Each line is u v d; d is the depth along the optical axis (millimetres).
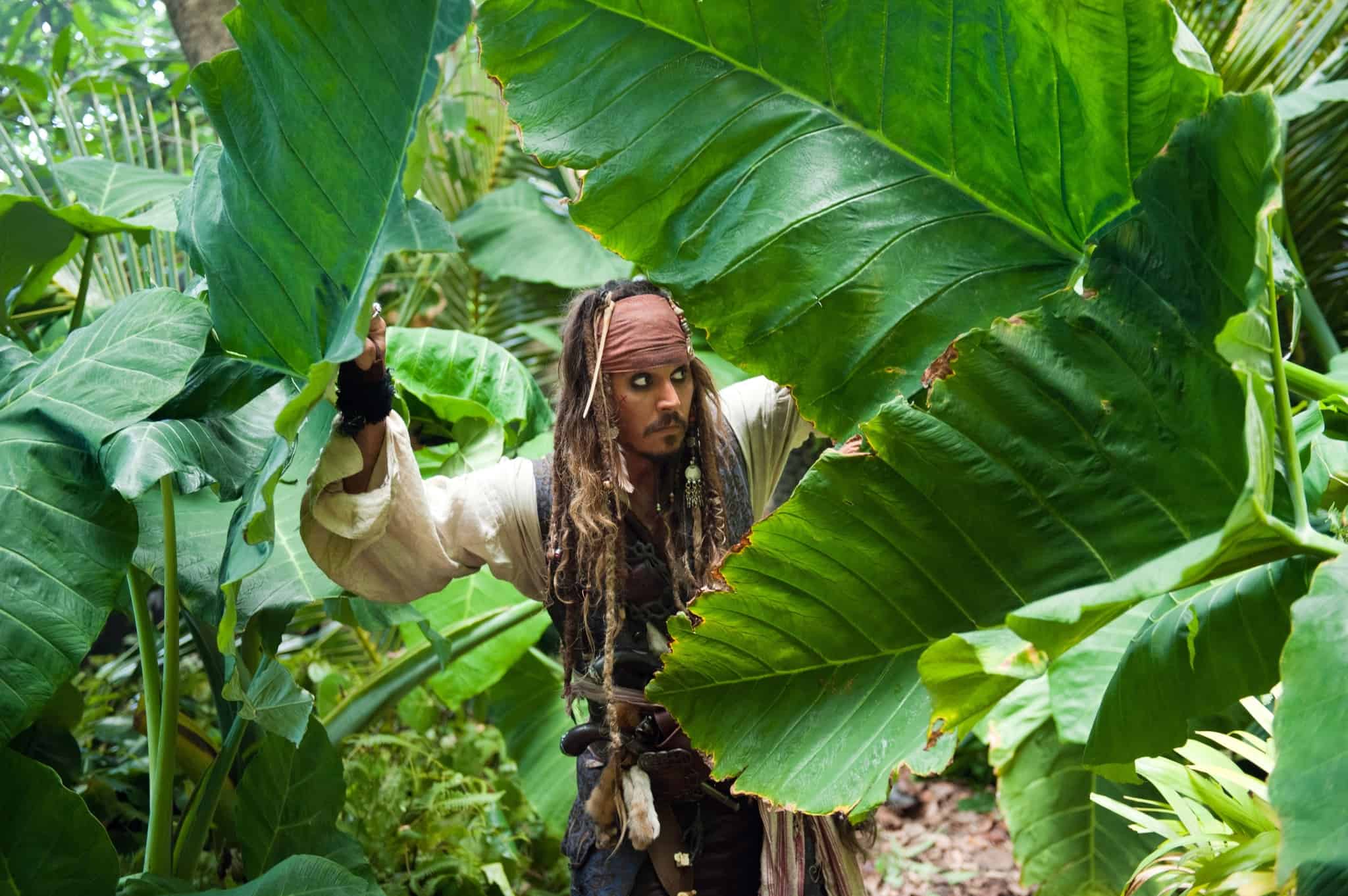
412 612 2277
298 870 1708
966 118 1380
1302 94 3061
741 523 1828
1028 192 1393
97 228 2029
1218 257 1063
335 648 3936
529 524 1777
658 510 1769
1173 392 1102
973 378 1169
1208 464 1094
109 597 1496
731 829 1783
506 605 3102
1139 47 1257
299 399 1276
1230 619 1224
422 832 3010
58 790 1621
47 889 1611
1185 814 1441
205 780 2047
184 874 2008
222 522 2072
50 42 4613
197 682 3326
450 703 3041
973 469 1169
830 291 1412
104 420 1508
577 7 1375
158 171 2561
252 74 1430
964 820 4301
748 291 1415
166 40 4941
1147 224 1131
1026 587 1186
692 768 1729
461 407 2580
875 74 1384
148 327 1590
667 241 1415
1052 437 1152
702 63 1395
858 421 1426
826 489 1198
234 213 1522
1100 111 1312
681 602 1750
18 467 1512
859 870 1849
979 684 1055
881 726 1232
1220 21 3387
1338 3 3225
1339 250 3582
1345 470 1460
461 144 4879
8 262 2064
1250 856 1221
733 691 1329
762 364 1430
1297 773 883
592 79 1393
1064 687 1468
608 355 1703
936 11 1339
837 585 1246
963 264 1412
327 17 1315
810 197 1409
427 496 1755
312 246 1465
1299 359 3674
